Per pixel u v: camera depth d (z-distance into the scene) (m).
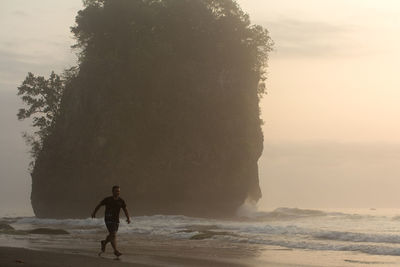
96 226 41.16
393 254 19.47
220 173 65.75
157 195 65.25
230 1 71.38
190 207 65.44
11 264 14.23
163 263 16.39
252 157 67.69
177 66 66.94
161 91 66.75
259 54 71.50
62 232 31.44
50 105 73.88
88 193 65.88
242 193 66.94
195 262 16.84
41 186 70.06
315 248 21.67
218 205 66.25
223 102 66.88
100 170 65.00
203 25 69.06
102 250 18.28
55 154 69.56
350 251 20.59
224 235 27.58
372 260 17.73
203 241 25.59
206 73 67.38
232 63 68.88
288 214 66.75
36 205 71.31
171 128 65.94
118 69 67.19
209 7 71.38
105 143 65.00
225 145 66.06
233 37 69.25
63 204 68.38
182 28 68.50
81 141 67.31
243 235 28.11
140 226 38.75
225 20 69.94
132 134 65.44
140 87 67.19
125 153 64.94
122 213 63.75
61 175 68.31
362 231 33.09
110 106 66.25
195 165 65.12
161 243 24.70
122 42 68.88
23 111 73.56
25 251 17.86
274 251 20.78
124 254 19.34
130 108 65.69
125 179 64.44
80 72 70.06
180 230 32.41
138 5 69.44
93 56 69.12
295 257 18.59
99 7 70.75
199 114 66.25
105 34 69.94
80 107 68.44
